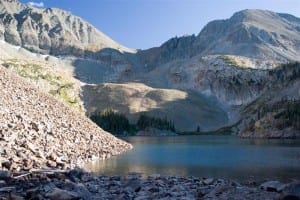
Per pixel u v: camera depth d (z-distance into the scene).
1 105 56.41
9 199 23.17
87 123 89.69
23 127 52.34
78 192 27.02
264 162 82.12
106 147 83.31
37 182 29.58
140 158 81.12
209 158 92.69
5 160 35.62
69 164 45.94
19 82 77.31
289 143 181.75
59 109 80.00
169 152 115.56
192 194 32.88
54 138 59.56
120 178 40.31
